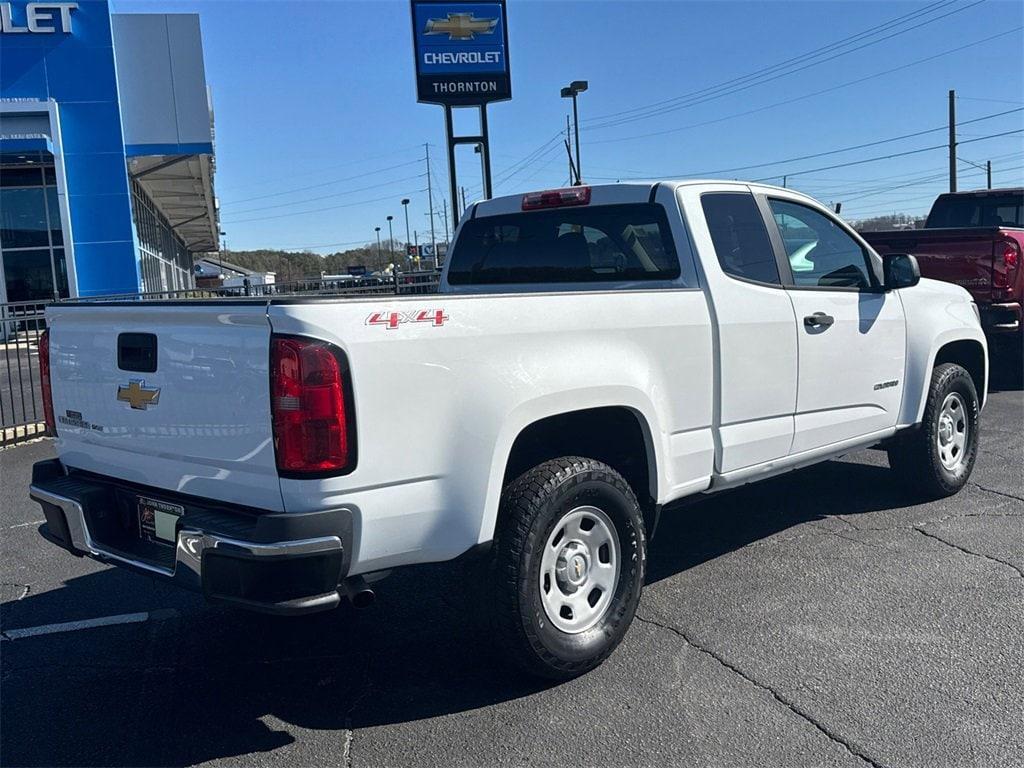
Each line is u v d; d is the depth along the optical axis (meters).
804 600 4.61
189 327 3.40
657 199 4.68
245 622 4.64
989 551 5.23
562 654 3.72
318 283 16.84
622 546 3.99
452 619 4.59
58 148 20.75
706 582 4.91
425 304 3.34
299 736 3.49
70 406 4.08
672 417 4.28
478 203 5.66
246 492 3.28
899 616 4.37
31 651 4.34
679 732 3.41
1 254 21.56
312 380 3.07
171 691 3.90
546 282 5.23
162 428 3.57
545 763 3.24
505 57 15.72
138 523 3.85
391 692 3.82
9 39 20.69
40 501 4.12
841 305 5.28
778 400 4.86
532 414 3.64
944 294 6.24
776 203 5.13
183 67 21.91
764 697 3.64
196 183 28.91
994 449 7.73
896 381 5.77
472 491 3.45
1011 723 3.39
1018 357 10.66
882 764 3.15
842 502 6.32
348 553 3.19
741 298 4.62
